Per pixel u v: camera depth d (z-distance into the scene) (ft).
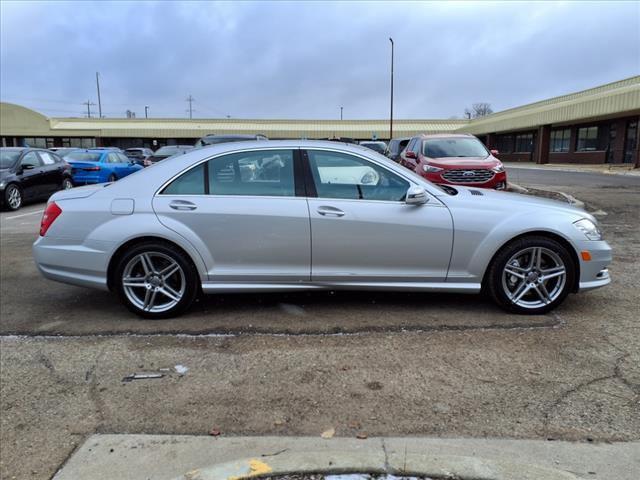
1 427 9.93
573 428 9.40
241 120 178.09
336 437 9.23
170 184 15.01
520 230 14.51
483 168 33.65
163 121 176.45
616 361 12.03
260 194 14.84
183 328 14.55
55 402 10.79
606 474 8.07
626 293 17.06
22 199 42.19
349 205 14.62
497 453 8.64
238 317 15.28
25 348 13.48
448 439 9.09
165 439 9.34
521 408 10.11
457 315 15.12
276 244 14.65
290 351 12.91
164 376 11.78
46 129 169.07
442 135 39.32
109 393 11.09
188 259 14.87
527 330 13.96
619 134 99.45
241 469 8.12
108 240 14.73
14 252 25.27
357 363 12.17
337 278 14.84
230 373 11.84
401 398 10.57
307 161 14.98
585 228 14.79
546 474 7.89
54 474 8.52
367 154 15.07
